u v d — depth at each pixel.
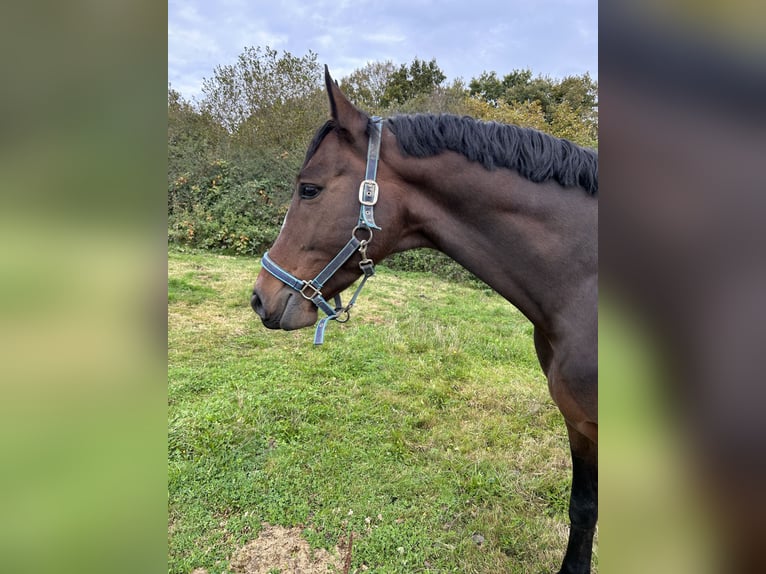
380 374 3.59
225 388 3.26
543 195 1.29
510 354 4.12
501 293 1.40
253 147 9.08
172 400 3.05
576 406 1.33
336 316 1.45
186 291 5.55
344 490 2.25
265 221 8.13
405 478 2.34
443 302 5.88
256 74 9.23
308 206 1.38
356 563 1.86
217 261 7.14
